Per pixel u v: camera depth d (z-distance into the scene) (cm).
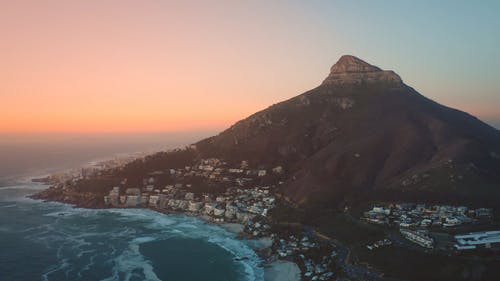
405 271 15825
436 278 15075
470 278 14712
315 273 17338
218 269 19125
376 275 16050
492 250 16138
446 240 17525
